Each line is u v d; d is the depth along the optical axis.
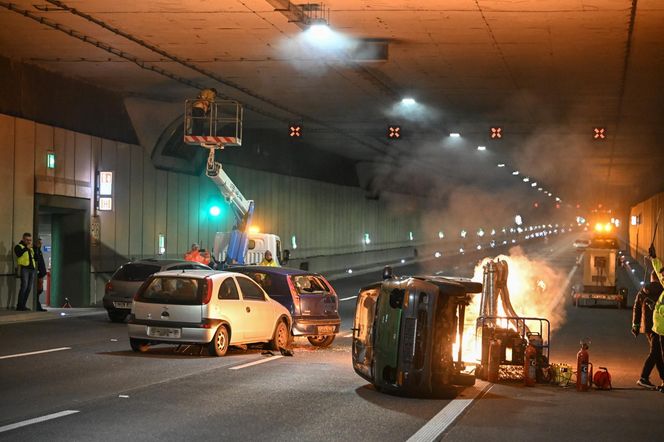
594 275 34.41
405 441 9.46
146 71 28.72
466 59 26.25
